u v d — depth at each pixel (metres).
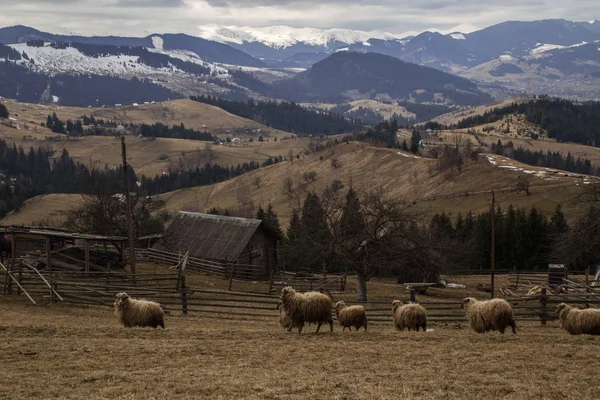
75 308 29.34
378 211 46.38
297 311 21.53
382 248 43.91
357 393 13.76
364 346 19.06
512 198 120.38
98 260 43.47
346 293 48.06
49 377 15.12
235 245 53.41
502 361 16.75
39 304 29.83
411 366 16.31
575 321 21.22
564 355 17.42
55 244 47.00
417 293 51.22
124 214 62.88
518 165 143.75
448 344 19.30
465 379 14.91
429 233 49.00
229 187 198.12
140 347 18.62
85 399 13.34
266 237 57.62
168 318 27.81
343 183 166.38
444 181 143.38
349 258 44.09
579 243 58.06
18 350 18.02
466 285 59.72
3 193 183.62
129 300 23.08
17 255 44.44
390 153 176.88
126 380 14.88
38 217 151.62
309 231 52.84
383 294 48.34
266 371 15.83
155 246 57.50
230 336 21.02
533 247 81.00
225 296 37.22
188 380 14.83
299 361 16.98
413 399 13.32
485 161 145.38
